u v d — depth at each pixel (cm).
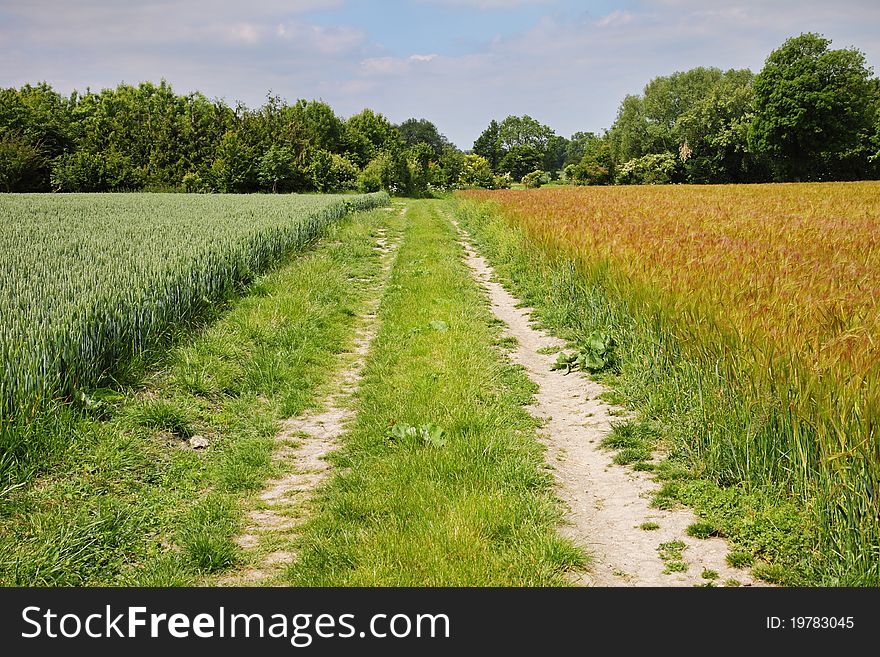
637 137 10181
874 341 518
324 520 525
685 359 707
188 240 1405
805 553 460
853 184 4697
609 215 1878
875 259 945
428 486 564
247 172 6488
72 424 624
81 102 8625
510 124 16125
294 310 1127
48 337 667
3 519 496
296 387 852
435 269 1650
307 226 1941
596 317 1030
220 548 485
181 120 7031
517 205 2516
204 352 881
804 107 7400
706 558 474
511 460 614
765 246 1028
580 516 545
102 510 519
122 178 6462
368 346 1062
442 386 817
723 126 8825
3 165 6006
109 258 1157
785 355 550
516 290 1493
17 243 1377
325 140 9100
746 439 554
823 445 471
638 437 687
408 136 17712
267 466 643
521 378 890
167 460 629
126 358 790
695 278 802
